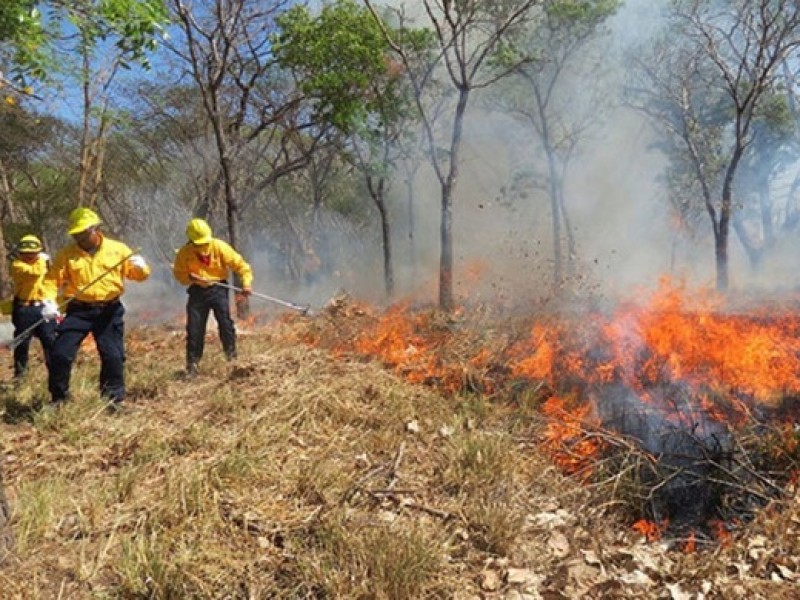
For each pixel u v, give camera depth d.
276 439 4.80
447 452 4.62
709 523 4.07
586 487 4.37
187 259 7.02
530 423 5.38
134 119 23.00
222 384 6.24
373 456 4.68
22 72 5.05
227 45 14.77
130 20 4.32
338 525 3.47
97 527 3.51
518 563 3.46
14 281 7.07
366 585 3.08
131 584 3.00
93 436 4.87
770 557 3.46
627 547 3.73
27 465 4.33
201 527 3.46
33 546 3.32
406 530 3.51
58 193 27.19
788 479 4.31
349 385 5.90
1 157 24.11
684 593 3.17
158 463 4.32
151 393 6.15
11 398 5.81
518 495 4.23
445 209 14.12
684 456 4.55
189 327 7.00
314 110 19.05
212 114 15.20
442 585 3.19
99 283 5.52
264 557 3.30
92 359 7.71
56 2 4.29
